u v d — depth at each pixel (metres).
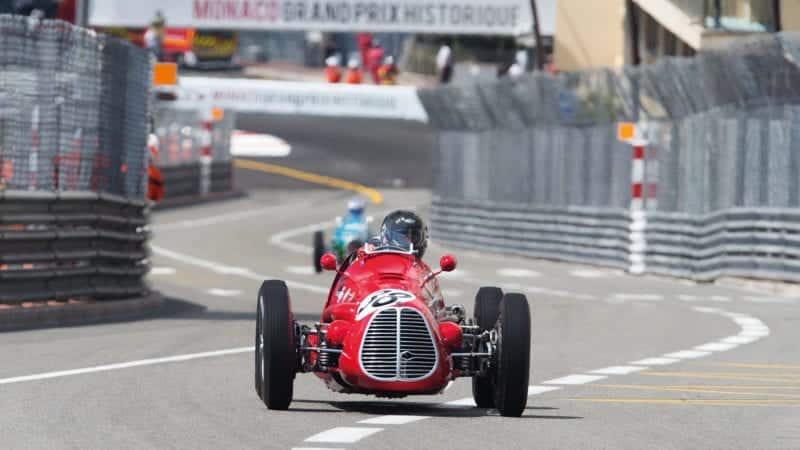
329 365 46.06
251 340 70.94
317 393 51.88
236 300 96.81
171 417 44.28
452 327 45.44
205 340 70.62
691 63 113.25
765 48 106.06
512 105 141.38
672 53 163.88
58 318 78.25
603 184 129.62
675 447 40.28
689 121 117.06
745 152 110.56
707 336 76.56
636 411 47.91
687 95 115.62
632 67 121.75
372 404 49.00
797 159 106.62
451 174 155.38
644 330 79.62
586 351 68.56
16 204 75.69
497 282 114.25
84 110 80.62
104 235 82.31
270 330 46.06
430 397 51.41
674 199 119.75
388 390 44.19
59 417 44.03
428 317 44.72
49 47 77.94
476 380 48.38
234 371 57.75
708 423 45.25
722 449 40.12
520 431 42.66
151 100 90.50
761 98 108.62
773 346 71.94
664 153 120.50
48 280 78.00
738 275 111.69
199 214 181.88
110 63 82.94
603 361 64.31
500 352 45.16
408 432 41.91
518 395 45.19
